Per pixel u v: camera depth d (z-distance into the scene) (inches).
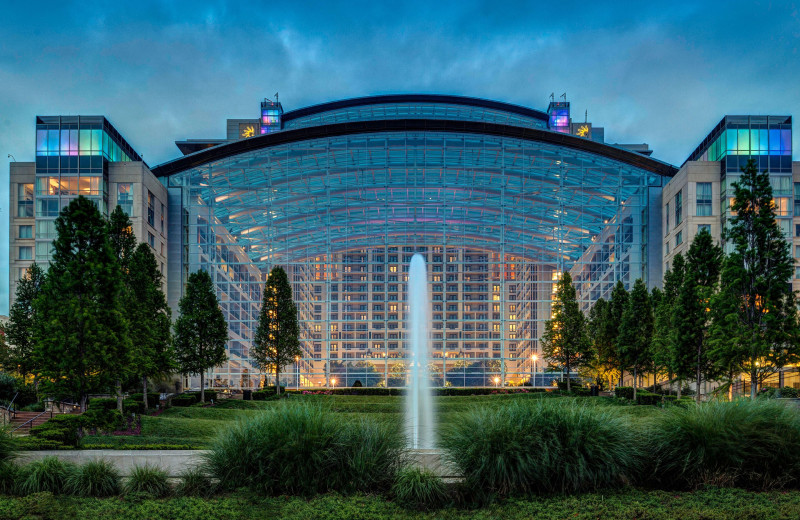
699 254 1384.1
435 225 2395.4
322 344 2325.3
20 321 1573.6
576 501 451.8
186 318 1668.3
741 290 1185.4
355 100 3479.3
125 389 1651.1
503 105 3447.3
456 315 2856.8
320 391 2119.8
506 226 2380.7
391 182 2364.7
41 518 442.9
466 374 2258.9
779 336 1141.1
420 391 2124.8
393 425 553.3
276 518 432.8
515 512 436.5
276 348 1934.1
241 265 2340.1
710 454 489.7
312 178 2364.7
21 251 2020.2
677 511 427.2
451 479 491.2
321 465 493.7
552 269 2393.0
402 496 464.1
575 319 1924.2
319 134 2309.3
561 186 2326.5
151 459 598.2
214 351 1705.2
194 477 506.9
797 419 518.3
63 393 1112.2
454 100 3358.8
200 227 2331.4
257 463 497.4
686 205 2037.4
